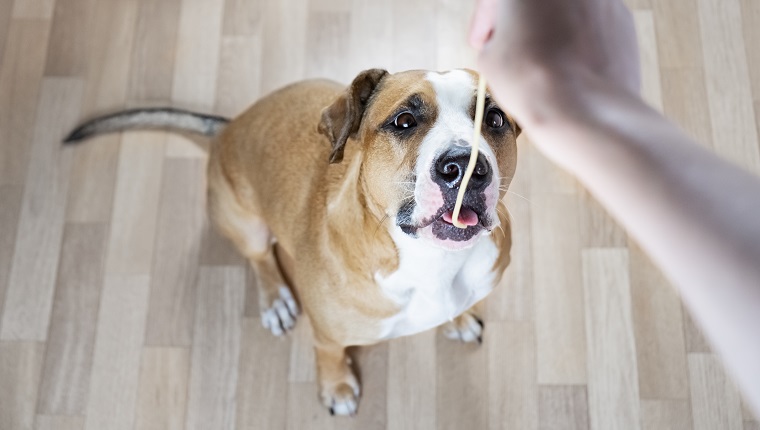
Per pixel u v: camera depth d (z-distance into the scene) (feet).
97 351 8.84
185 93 9.95
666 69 9.73
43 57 10.12
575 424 8.38
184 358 8.81
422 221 4.80
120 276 9.14
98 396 8.68
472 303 6.94
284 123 7.11
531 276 8.89
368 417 8.50
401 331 6.80
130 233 9.32
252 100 9.89
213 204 8.27
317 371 8.36
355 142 5.99
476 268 6.26
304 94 7.20
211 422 8.57
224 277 9.12
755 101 9.52
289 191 6.88
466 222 4.68
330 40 10.05
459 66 9.82
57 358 8.82
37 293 9.07
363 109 5.60
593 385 8.48
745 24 9.86
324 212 6.30
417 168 4.81
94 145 9.66
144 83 10.01
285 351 8.79
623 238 8.97
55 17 10.27
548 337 8.68
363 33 10.05
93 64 10.09
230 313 8.98
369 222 5.65
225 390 8.68
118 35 10.19
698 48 9.80
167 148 9.66
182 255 9.24
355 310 6.35
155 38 10.17
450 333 8.64
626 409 8.39
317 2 10.18
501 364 8.61
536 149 9.34
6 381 8.73
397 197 5.08
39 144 9.70
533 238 9.02
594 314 8.72
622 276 8.84
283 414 8.55
